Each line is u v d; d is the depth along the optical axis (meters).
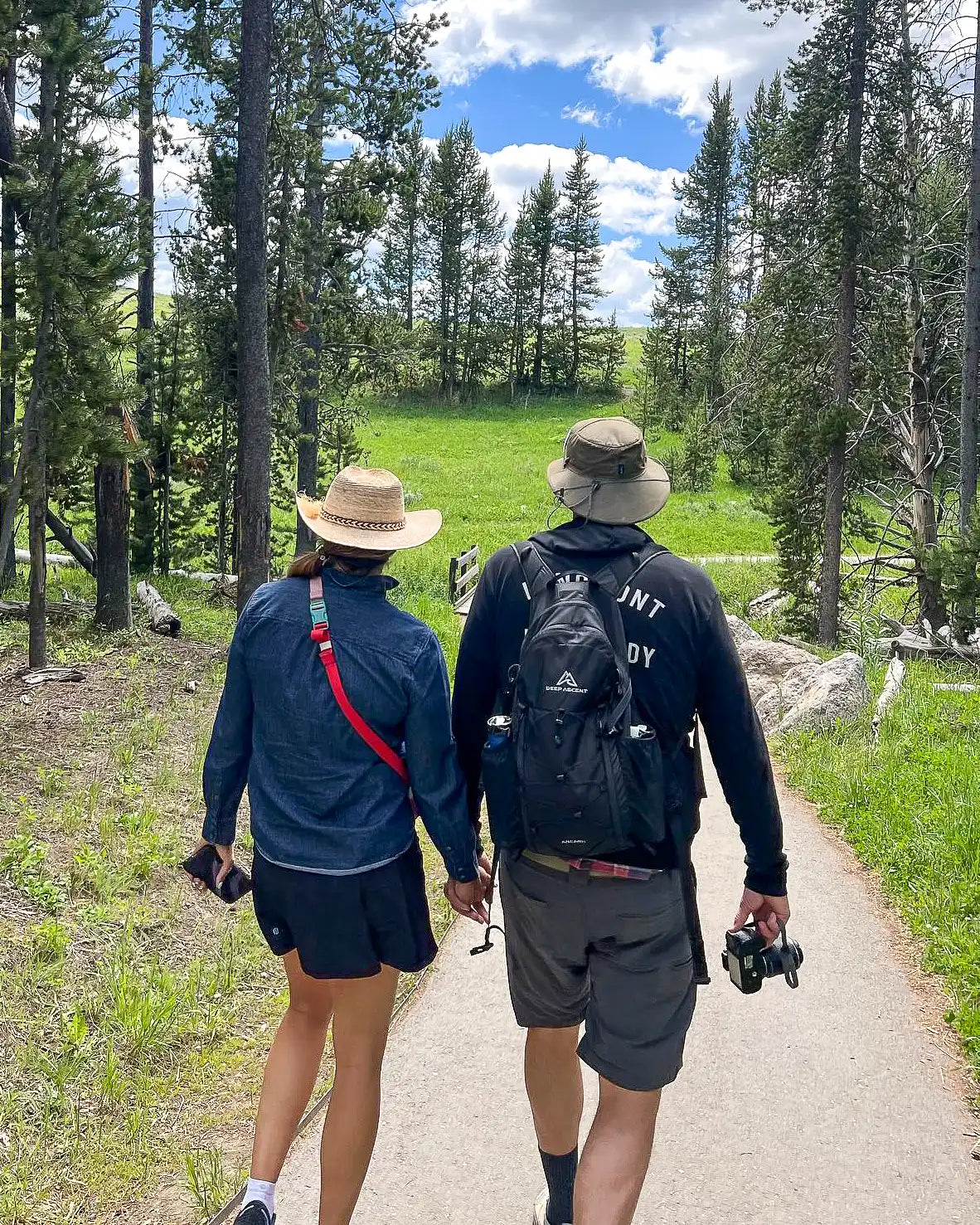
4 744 7.92
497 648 2.70
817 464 21.61
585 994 2.74
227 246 19.80
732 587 28.38
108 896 5.39
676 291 75.69
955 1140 3.70
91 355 10.75
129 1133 3.60
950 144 19.95
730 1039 4.39
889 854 6.80
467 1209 3.26
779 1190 3.39
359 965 2.71
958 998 4.78
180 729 9.00
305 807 2.71
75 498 16.58
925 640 18.17
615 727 2.37
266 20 13.82
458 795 2.78
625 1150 2.50
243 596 14.80
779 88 58.69
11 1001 4.29
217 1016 4.43
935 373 21.42
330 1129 2.84
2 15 9.82
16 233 11.66
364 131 20.45
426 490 46.44
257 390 14.47
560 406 84.56
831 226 19.61
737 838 7.34
